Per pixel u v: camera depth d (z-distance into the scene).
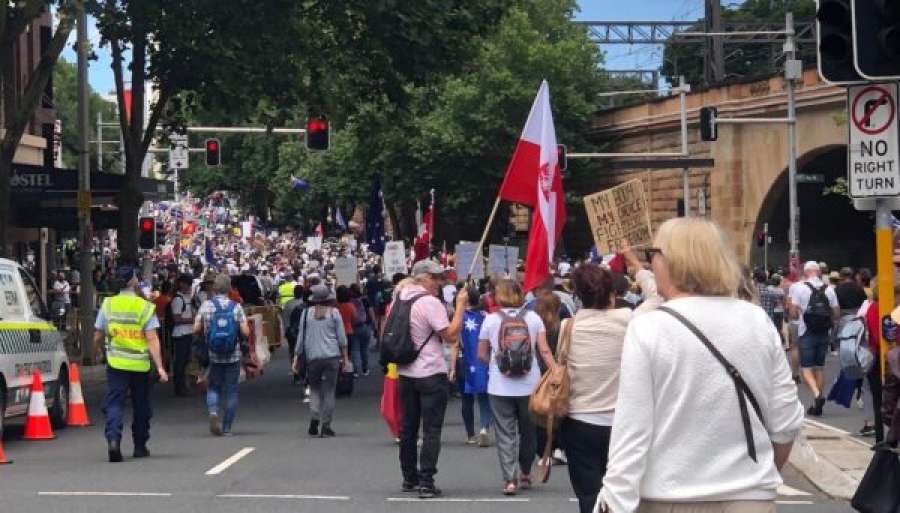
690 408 4.37
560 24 62.09
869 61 8.63
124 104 28.81
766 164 47.03
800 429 4.59
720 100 49.00
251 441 15.95
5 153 22.48
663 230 4.64
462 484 12.30
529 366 11.52
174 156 43.38
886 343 9.70
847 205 53.44
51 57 22.55
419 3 24.38
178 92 28.56
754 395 4.42
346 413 19.41
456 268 27.17
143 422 14.30
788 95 37.22
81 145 28.89
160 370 14.29
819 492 11.70
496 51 56.50
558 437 8.96
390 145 57.44
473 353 15.33
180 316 23.12
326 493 11.66
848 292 20.52
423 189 58.56
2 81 23.30
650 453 4.40
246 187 98.12
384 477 12.73
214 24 24.17
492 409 11.69
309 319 16.36
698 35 39.78
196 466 13.56
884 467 7.84
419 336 11.41
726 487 4.33
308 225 110.50
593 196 11.11
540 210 12.49
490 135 56.72
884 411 8.25
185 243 83.81
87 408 20.70
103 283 40.56
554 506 10.95
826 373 25.78
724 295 4.53
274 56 24.02
